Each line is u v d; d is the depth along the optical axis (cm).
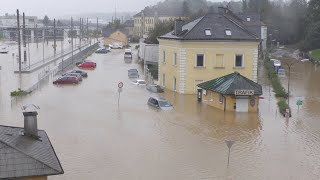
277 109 4906
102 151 3153
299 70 9350
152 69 7681
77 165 2838
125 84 6600
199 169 2830
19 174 1599
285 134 3784
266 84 6906
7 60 10269
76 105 4859
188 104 5100
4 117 4150
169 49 6188
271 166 2919
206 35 5731
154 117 4344
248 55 5825
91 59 11075
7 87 6119
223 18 5975
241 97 4703
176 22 6003
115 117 4288
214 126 4031
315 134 3800
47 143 1967
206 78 5819
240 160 3033
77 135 3575
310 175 2764
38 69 8550
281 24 15562
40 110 4522
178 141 3484
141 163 2914
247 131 3872
